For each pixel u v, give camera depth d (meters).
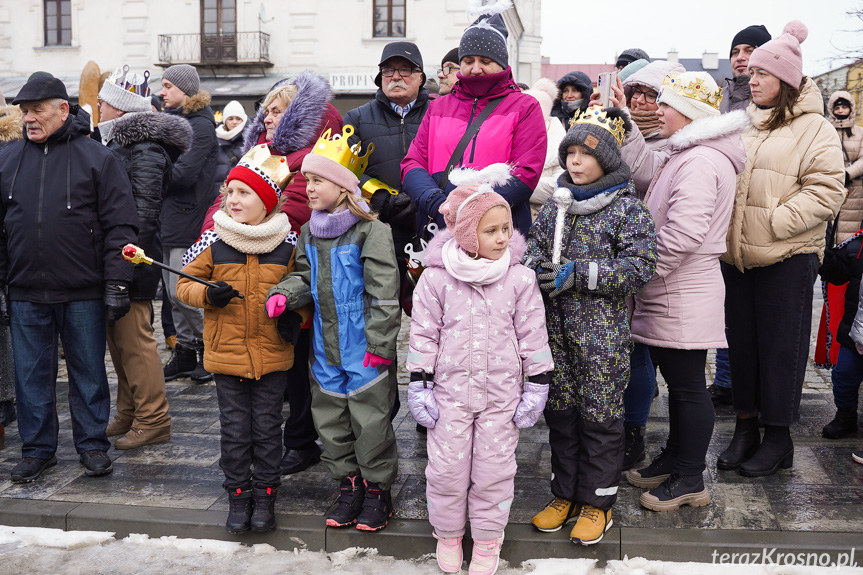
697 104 3.34
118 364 4.25
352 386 3.14
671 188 3.29
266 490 3.21
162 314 6.37
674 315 3.22
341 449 3.20
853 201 7.20
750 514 3.20
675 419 3.48
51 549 3.18
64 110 3.70
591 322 3.03
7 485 3.66
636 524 3.13
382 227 3.19
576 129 3.04
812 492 3.40
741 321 3.67
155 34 17.69
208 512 3.34
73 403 3.82
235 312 3.17
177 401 5.01
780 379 3.55
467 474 2.90
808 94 3.52
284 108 3.72
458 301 2.87
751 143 3.62
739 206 3.55
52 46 17.92
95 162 3.71
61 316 3.77
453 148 3.48
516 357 2.90
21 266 3.69
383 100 3.94
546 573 2.91
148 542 3.21
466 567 3.02
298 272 3.25
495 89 3.48
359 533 3.12
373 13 17.17
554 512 3.11
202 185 5.73
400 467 3.79
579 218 3.09
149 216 4.14
